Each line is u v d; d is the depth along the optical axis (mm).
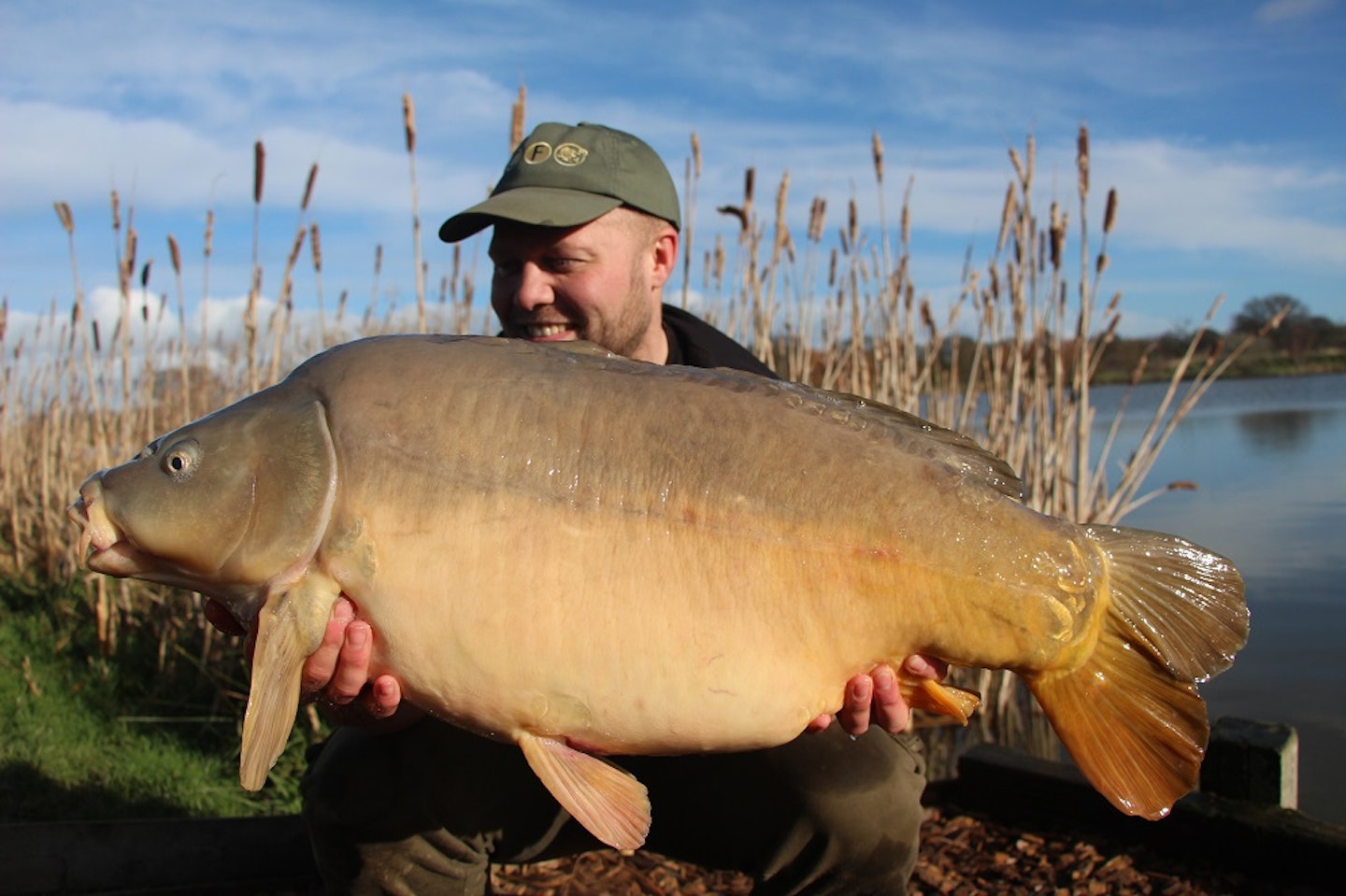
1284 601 6777
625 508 2059
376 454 2100
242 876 3203
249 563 2133
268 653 2070
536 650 2037
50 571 6547
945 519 2066
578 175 3027
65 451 6891
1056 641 2076
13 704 4801
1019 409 5449
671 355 3412
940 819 3654
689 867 3359
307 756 2787
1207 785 3270
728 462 2078
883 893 2510
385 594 2064
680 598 2041
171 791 4016
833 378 5617
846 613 2061
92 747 4395
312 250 5211
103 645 5371
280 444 2143
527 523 2053
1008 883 3199
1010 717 5234
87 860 3111
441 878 2541
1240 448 14602
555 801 2570
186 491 2158
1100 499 5641
